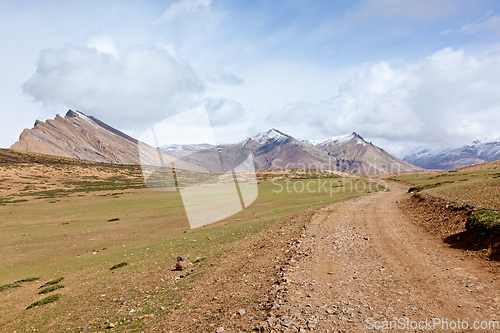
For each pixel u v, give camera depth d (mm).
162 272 15281
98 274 17984
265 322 6188
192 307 8875
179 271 14773
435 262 9883
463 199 17125
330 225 18125
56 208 54000
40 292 15719
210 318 7492
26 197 71125
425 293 7230
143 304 10672
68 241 30734
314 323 5953
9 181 92812
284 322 6102
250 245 16594
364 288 7844
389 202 29797
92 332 8805
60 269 21609
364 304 6785
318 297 7332
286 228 19047
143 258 20656
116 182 112375
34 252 27047
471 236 11445
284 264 10766
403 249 12000
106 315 10297
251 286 9273
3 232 34812
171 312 8938
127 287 13648
